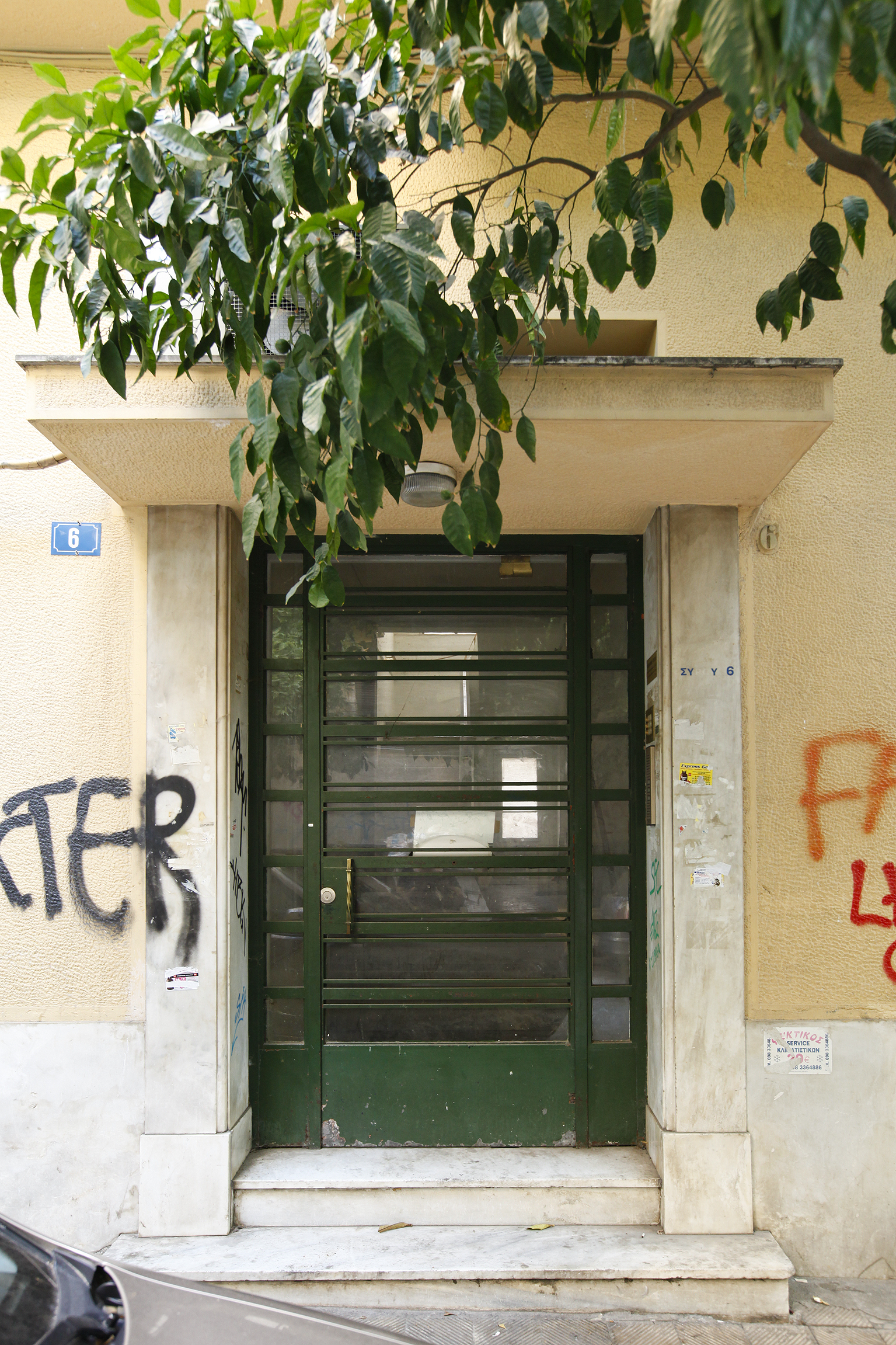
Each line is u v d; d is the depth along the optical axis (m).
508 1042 3.95
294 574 4.15
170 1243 3.46
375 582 4.14
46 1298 1.87
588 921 3.99
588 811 4.04
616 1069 3.93
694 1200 3.54
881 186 2.11
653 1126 3.77
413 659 4.12
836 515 3.82
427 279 1.89
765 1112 3.62
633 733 4.07
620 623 4.14
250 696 4.05
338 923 3.98
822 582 3.80
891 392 3.84
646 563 4.02
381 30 2.17
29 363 2.92
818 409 2.90
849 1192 3.60
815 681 3.78
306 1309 2.09
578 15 1.97
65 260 2.27
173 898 3.62
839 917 3.71
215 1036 3.57
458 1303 3.27
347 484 2.14
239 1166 3.69
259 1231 3.55
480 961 4.00
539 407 2.88
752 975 3.68
